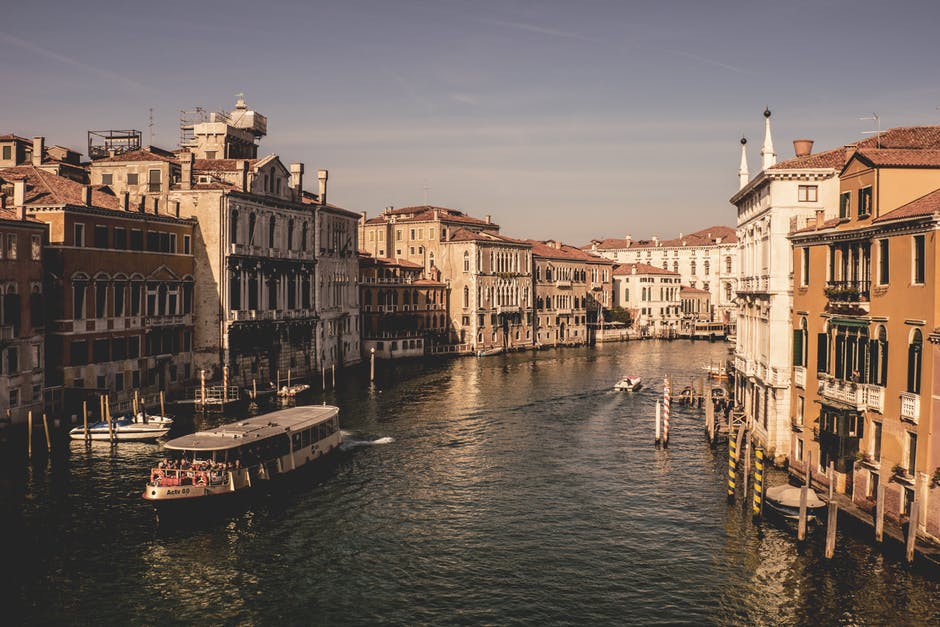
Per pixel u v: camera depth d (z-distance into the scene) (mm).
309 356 70938
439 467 38781
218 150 73938
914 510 23719
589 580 25656
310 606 24016
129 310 49719
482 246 100812
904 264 25328
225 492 30922
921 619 22438
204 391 51531
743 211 46062
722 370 71000
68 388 44000
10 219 39750
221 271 57031
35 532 29141
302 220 69438
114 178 58719
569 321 120500
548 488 35250
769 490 29828
